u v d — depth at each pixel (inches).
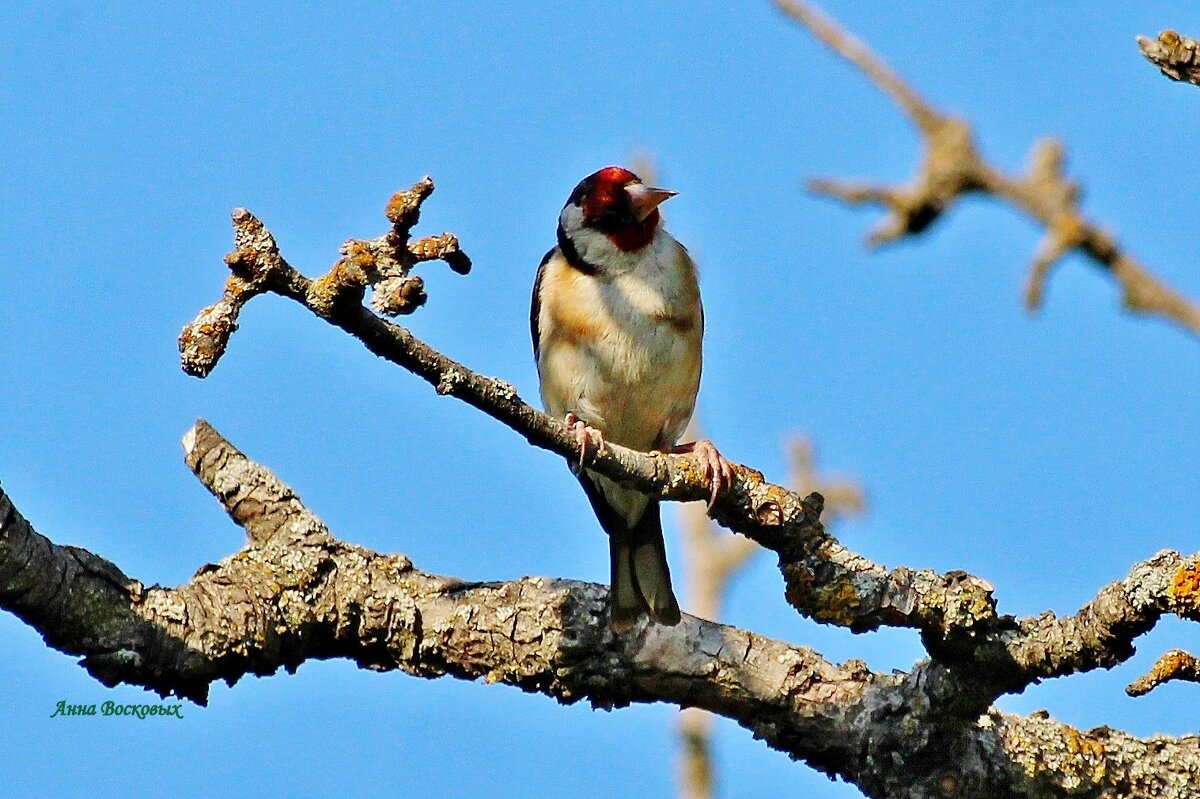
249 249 240.5
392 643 314.3
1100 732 310.8
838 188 136.4
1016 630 277.9
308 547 316.8
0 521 265.7
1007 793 302.4
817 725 310.3
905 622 274.4
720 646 315.0
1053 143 132.6
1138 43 178.5
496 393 268.4
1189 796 303.6
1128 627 259.9
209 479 326.0
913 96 133.8
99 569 283.6
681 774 408.2
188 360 237.3
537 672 314.3
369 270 246.1
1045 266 129.7
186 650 289.1
